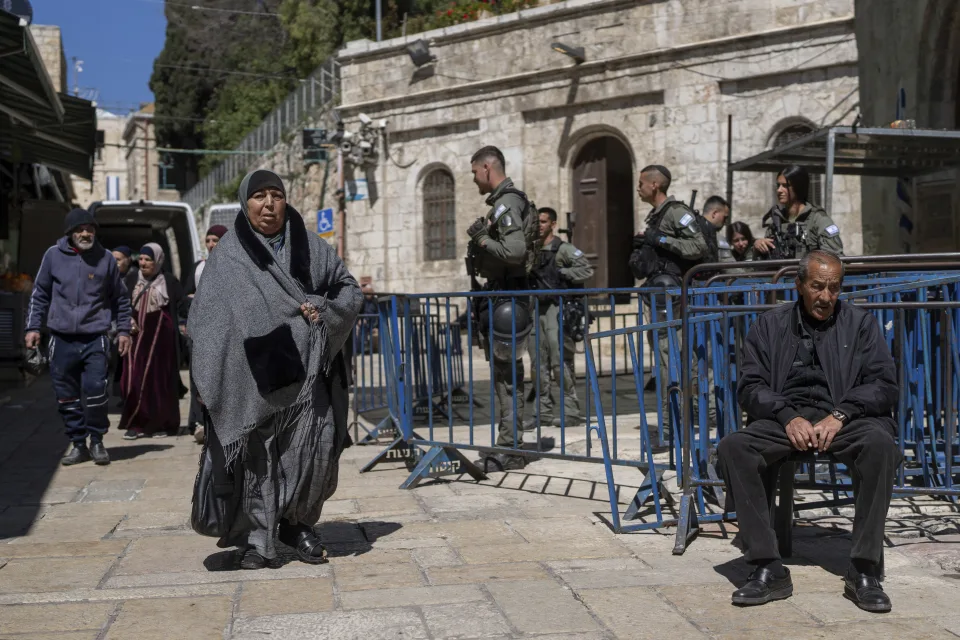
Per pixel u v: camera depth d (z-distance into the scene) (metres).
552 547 4.80
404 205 23.59
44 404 11.66
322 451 4.41
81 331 7.56
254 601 3.98
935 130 9.08
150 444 8.70
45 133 13.99
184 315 9.52
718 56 18.25
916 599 3.90
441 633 3.57
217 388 4.21
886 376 4.14
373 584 4.20
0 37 8.63
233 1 48.41
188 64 49.91
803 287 4.23
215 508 4.34
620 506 5.70
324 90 27.89
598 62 19.73
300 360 4.29
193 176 56.41
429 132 23.00
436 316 8.14
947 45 10.88
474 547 4.80
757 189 17.92
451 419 6.50
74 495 6.38
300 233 4.48
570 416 8.94
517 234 6.34
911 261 4.79
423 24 29.16
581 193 20.77
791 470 4.45
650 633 3.56
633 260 7.47
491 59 21.59
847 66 16.98
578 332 8.65
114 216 18.16
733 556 4.60
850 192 16.78
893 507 5.42
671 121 18.94
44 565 4.61
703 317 4.94
